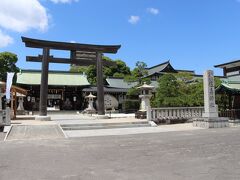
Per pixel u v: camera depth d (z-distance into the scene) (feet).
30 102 154.71
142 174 22.77
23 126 57.98
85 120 76.69
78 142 41.68
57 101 190.08
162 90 90.17
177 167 24.98
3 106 96.37
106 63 90.48
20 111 113.91
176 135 48.24
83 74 171.12
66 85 159.02
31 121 72.13
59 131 53.72
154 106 90.48
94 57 88.12
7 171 24.29
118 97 168.35
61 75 166.71
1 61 153.69
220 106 84.33
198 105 86.12
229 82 80.02
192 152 31.94
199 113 74.64
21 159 29.25
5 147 37.19
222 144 37.27
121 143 39.91
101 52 87.92
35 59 81.82
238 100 80.18
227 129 57.67
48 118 76.23
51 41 81.35
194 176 21.91
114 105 158.10
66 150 34.60
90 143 40.47
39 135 49.57
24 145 38.93
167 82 91.15
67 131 56.85
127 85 170.50
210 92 63.41
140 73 135.85
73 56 85.46
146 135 49.19
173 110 71.31
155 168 24.73
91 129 60.29
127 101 141.28
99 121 71.46
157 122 68.69
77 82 163.32
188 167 24.90
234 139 41.78
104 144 39.27
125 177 21.93
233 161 26.91
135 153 31.96
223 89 74.02
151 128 61.21
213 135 47.11
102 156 30.50
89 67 175.83
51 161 28.19
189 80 113.70
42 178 21.93
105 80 168.66
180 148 34.73
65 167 25.58
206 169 24.06
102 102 86.74
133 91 131.64
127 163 26.91
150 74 187.52
